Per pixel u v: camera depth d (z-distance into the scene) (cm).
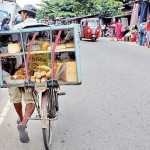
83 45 2373
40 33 420
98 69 1138
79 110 621
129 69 1119
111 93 756
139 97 713
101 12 4188
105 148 439
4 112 614
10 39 425
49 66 422
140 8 2747
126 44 2411
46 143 411
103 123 541
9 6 1566
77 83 421
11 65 427
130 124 534
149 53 1681
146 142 458
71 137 481
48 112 439
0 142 467
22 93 439
